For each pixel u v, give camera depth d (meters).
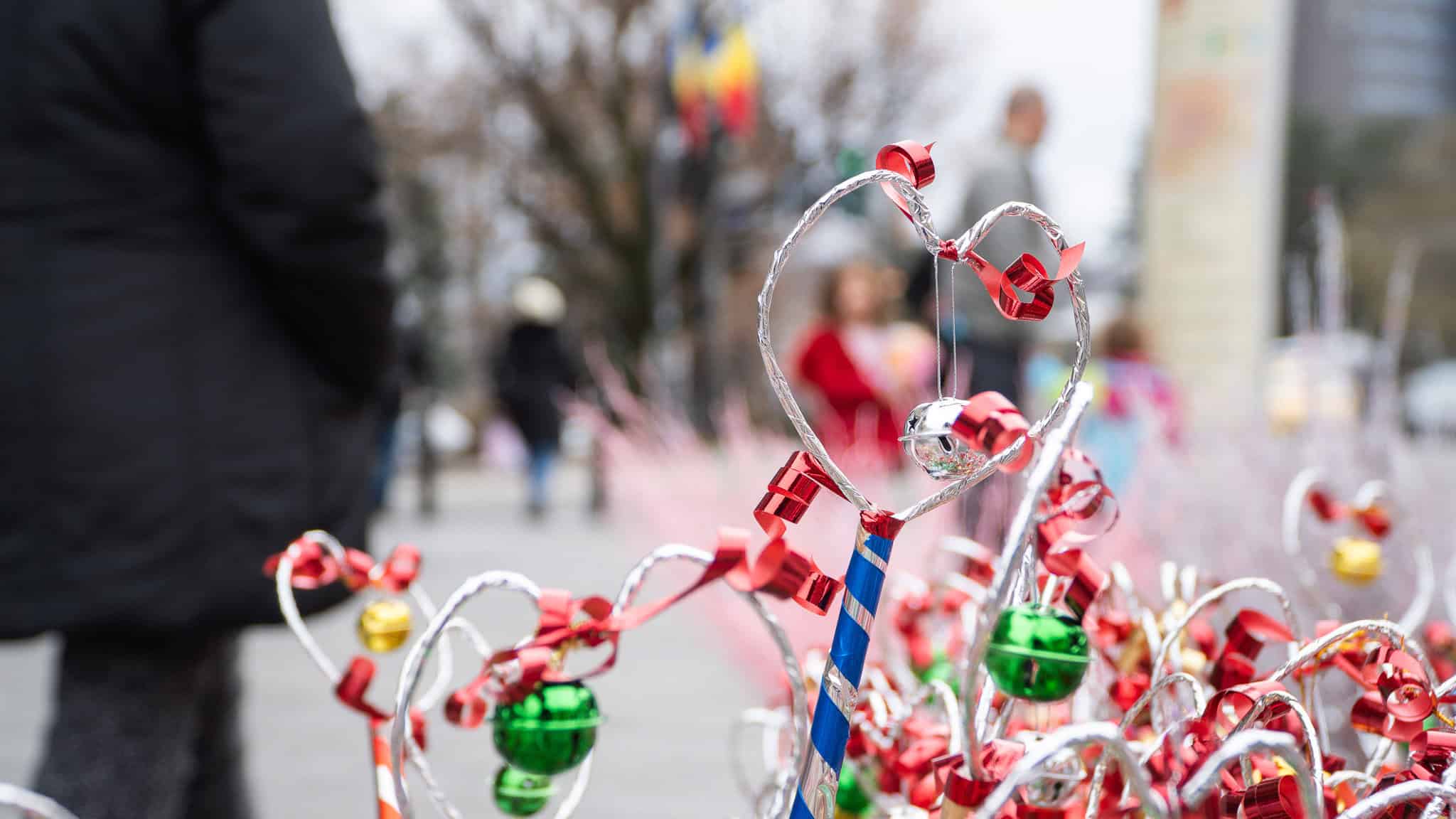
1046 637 0.66
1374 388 1.96
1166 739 0.81
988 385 4.60
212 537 1.71
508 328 11.52
